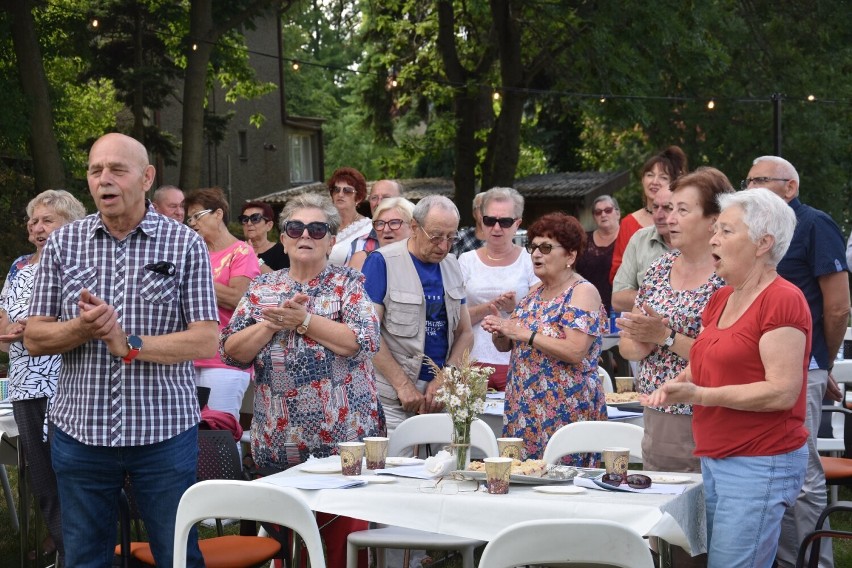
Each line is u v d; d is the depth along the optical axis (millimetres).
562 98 23719
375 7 27734
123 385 4188
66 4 21938
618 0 21625
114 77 24594
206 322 4309
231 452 5094
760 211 3770
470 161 26281
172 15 23781
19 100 18188
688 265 4578
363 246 7445
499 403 6035
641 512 3588
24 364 5473
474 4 21938
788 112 25234
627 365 9133
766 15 25500
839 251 5430
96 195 4191
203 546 4660
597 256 9133
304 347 4840
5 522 7172
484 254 6762
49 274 4273
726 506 3828
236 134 37250
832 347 5445
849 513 7070
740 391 3709
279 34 39156
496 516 3760
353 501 3957
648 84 22281
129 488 5102
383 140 30031
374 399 5062
